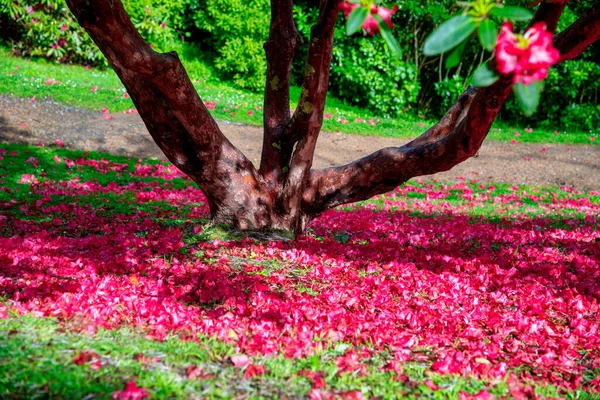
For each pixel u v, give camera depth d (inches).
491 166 592.1
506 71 88.3
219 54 864.9
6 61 711.1
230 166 263.1
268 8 776.3
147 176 462.3
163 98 240.1
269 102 271.1
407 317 179.5
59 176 424.2
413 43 834.8
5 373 118.5
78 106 606.5
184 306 176.7
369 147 620.1
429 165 245.4
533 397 133.7
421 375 141.6
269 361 141.3
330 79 831.1
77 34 742.5
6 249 225.6
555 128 845.2
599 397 136.7
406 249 268.2
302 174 268.1
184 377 128.5
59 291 179.2
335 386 131.1
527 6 158.4
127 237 258.5
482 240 297.6
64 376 119.6
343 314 176.1
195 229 274.8
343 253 255.6
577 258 263.3
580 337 175.6
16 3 700.7
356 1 99.9
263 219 271.9
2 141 500.1
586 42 187.6
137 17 751.1
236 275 214.2
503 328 175.9
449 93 821.9
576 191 522.9
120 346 140.0
